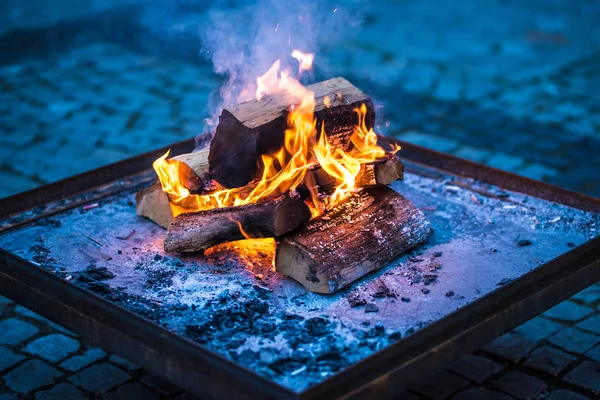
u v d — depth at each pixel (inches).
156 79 159.6
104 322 80.8
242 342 80.2
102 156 132.7
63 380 94.0
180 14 198.5
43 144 135.7
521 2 212.7
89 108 147.3
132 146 135.6
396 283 87.0
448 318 78.7
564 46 179.2
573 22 195.8
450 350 79.4
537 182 99.3
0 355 97.0
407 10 206.4
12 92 152.4
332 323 82.4
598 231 93.7
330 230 88.3
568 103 149.0
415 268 89.0
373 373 75.7
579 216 96.1
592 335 99.2
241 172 90.5
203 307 84.0
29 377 94.2
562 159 131.6
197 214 90.3
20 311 103.6
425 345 78.1
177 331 81.0
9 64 166.1
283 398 72.7
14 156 132.2
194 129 140.4
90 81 157.9
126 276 88.0
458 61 170.1
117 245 92.8
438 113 146.1
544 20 197.6
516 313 82.7
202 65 167.9
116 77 160.2
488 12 204.7
